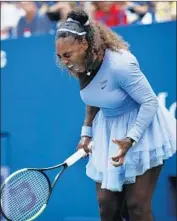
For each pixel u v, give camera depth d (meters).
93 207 6.79
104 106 3.93
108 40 3.79
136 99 3.80
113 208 4.17
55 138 7.16
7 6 8.02
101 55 3.75
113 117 4.02
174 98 6.44
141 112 3.77
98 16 7.32
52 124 7.19
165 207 6.43
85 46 3.70
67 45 3.67
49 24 7.69
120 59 3.72
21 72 7.39
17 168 7.37
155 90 6.53
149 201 4.02
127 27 6.69
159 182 6.43
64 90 7.11
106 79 3.76
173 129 4.13
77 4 7.52
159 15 7.08
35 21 7.76
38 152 7.26
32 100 7.32
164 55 6.50
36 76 7.30
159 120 4.02
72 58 3.72
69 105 7.07
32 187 4.06
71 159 4.12
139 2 7.20
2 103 7.51
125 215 4.53
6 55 7.49
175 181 6.56
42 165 7.23
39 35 7.26
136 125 3.78
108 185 3.93
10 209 4.02
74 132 7.03
